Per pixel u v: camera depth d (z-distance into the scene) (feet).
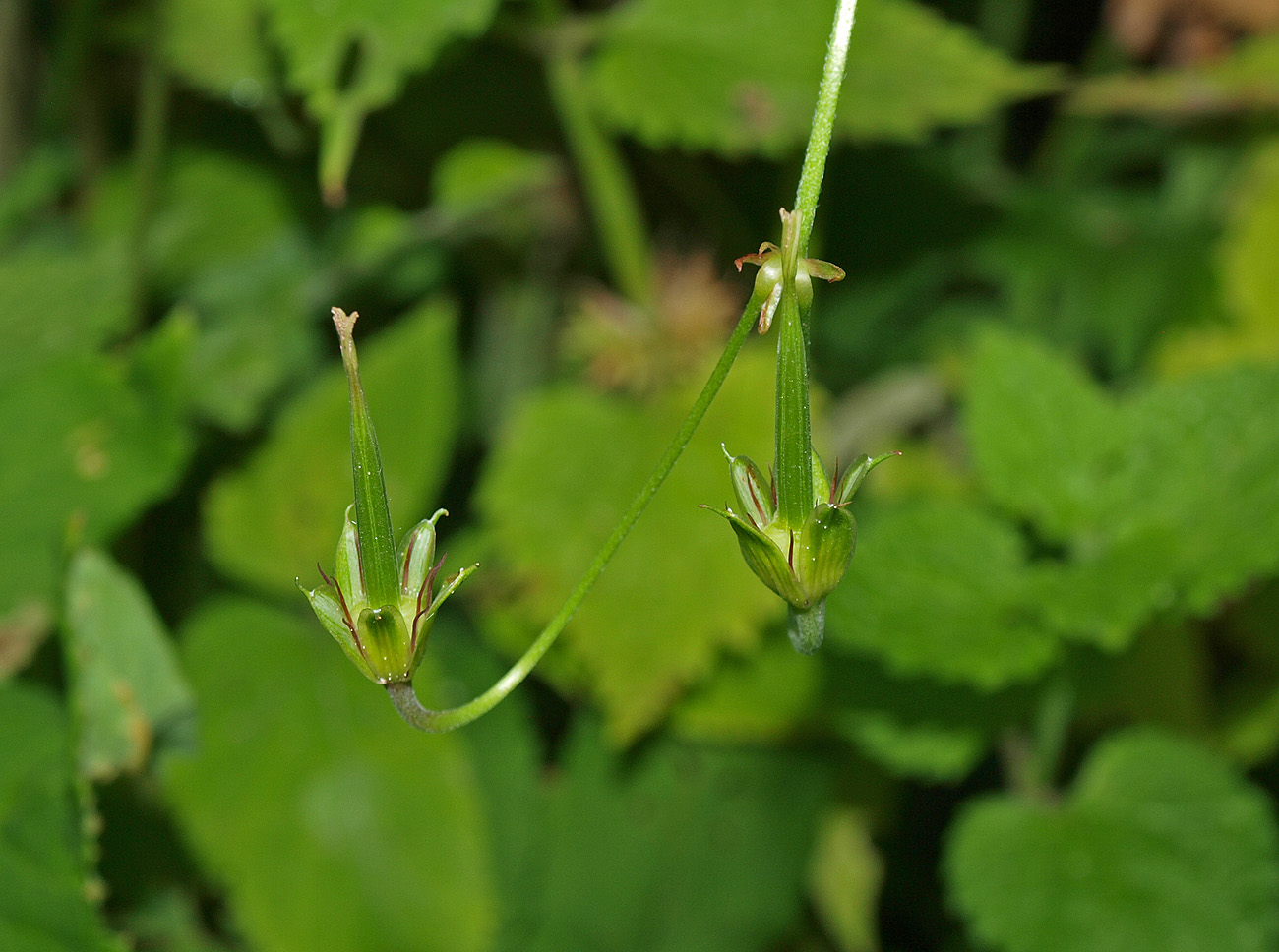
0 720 1.26
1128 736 1.34
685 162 1.73
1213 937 1.26
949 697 1.37
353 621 1.00
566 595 1.35
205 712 1.35
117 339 1.57
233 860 1.31
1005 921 1.27
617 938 1.50
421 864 1.32
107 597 1.28
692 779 1.53
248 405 1.64
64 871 1.21
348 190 1.72
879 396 1.77
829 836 1.55
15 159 1.77
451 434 1.50
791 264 0.98
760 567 1.01
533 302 1.76
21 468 1.29
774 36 1.47
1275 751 1.58
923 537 1.32
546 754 1.65
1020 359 1.37
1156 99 1.70
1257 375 1.35
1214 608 1.30
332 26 1.26
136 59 1.71
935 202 1.84
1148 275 1.77
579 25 1.48
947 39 1.47
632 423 1.45
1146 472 1.33
